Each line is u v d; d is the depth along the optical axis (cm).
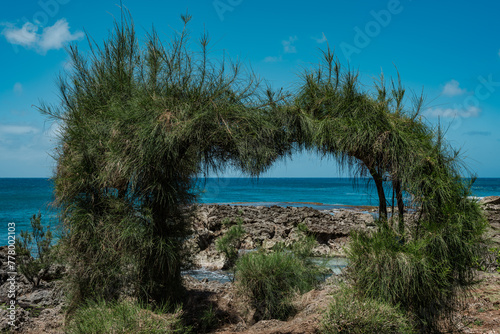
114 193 488
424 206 445
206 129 454
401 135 453
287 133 474
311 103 495
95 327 354
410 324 398
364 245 436
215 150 477
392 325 375
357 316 376
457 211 433
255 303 570
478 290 579
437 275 421
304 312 517
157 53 495
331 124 466
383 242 428
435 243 426
